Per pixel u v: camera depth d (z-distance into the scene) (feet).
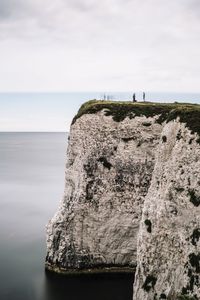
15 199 315.37
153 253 120.16
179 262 112.47
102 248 159.02
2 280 156.46
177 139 122.21
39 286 149.89
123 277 155.22
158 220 119.96
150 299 116.98
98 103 165.68
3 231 223.92
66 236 159.53
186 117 123.13
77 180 162.91
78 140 164.86
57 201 306.55
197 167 114.73
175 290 111.04
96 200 159.84
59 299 140.15
